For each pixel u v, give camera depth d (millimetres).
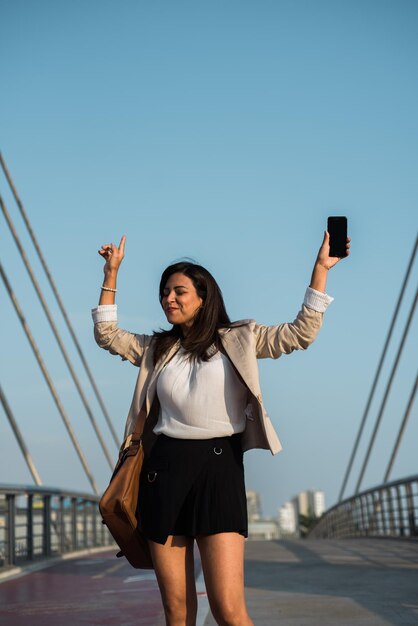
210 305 3404
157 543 3215
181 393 3281
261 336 3373
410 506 15516
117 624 5977
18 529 11188
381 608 6168
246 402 3350
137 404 3398
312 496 143500
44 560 11828
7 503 10438
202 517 3170
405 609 6090
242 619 3156
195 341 3344
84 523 15734
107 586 8578
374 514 19609
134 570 10523
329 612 6039
